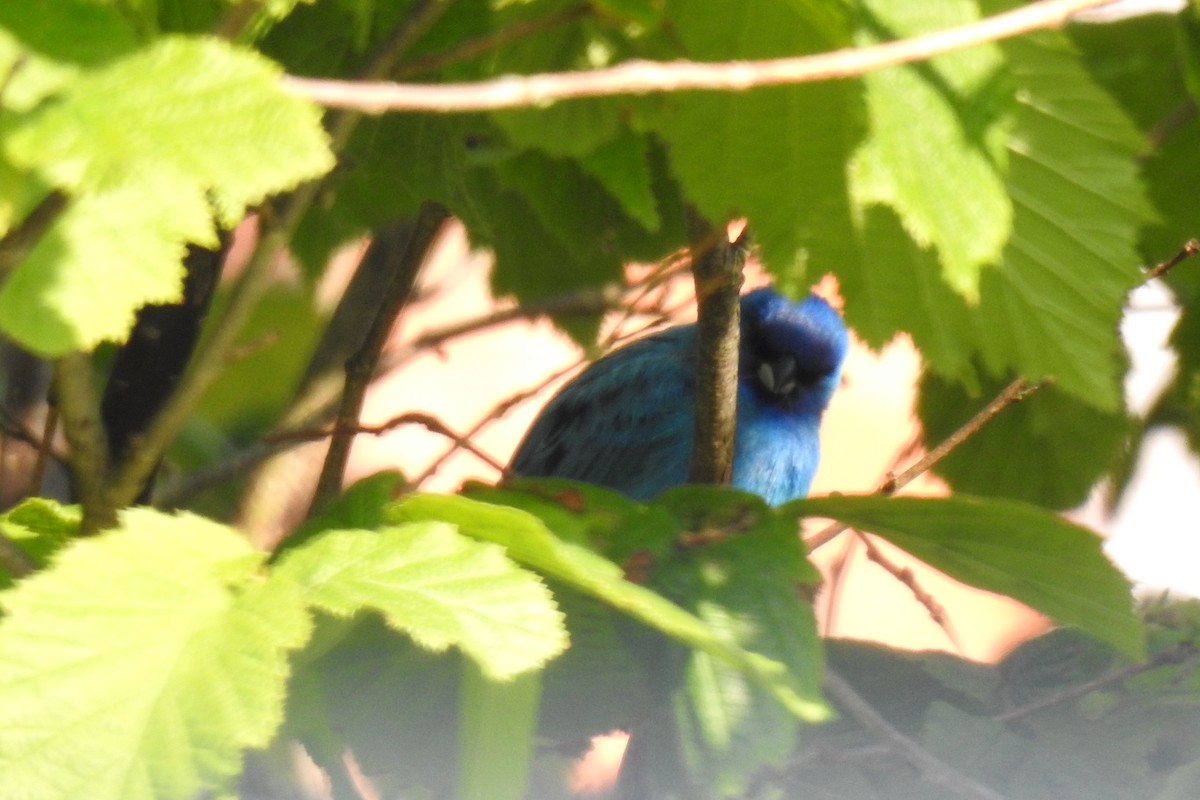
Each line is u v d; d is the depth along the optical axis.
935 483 8.51
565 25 4.68
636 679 4.85
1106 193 4.34
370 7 5.08
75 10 2.79
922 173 4.05
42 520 4.85
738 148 4.36
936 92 4.11
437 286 10.02
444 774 4.84
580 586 3.94
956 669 7.18
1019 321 4.36
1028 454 8.24
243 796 4.73
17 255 2.79
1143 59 7.18
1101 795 6.58
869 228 4.33
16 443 9.09
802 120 4.29
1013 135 4.35
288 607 3.41
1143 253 7.41
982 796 6.20
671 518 4.50
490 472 16.69
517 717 3.94
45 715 3.17
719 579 4.35
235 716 3.21
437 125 6.46
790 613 4.28
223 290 9.88
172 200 2.74
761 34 4.51
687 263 7.46
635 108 4.47
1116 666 7.25
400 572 3.54
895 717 7.04
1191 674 7.01
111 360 8.97
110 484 4.52
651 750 4.85
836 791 6.29
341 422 7.52
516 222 7.71
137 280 2.75
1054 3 3.70
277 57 5.75
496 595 3.50
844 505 4.53
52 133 2.71
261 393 10.52
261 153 2.74
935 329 4.35
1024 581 4.51
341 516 3.93
